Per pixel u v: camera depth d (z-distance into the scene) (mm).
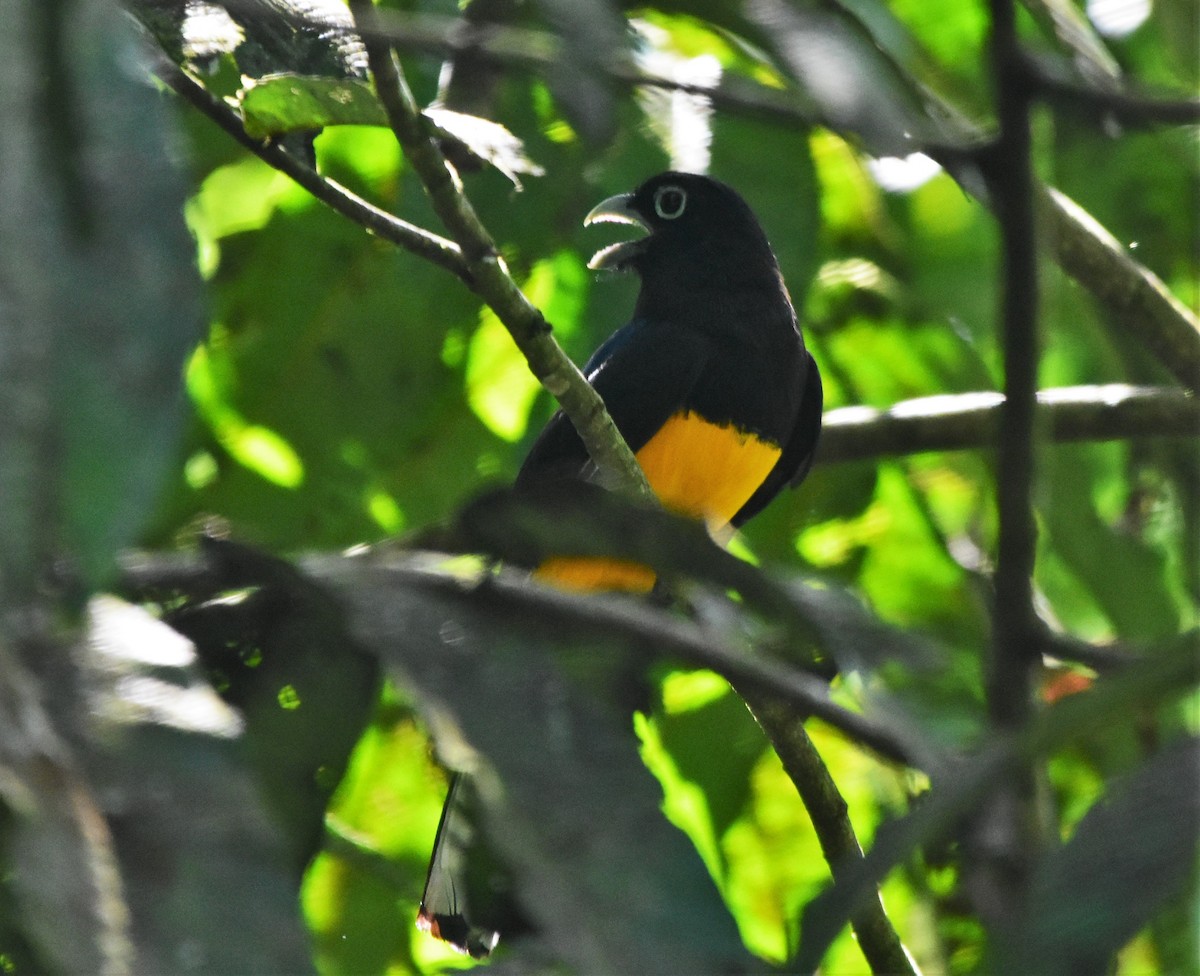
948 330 12203
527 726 2375
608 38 2721
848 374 12516
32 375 1715
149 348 1800
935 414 10867
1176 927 3986
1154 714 5609
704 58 7387
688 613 3078
